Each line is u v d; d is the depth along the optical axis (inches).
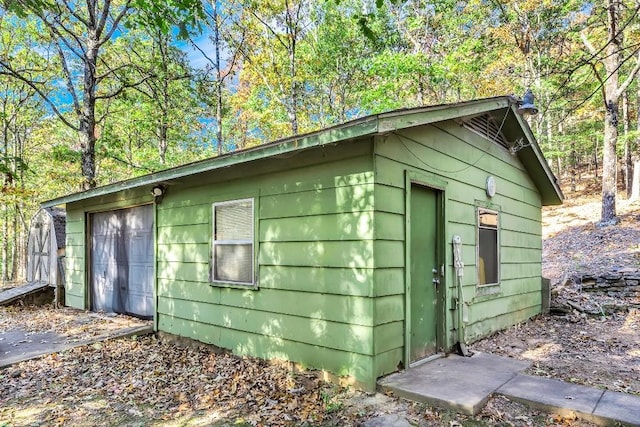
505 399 137.3
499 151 253.3
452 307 194.5
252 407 140.6
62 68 504.1
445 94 681.6
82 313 320.5
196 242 226.2
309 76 663.1
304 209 170.6
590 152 955.3
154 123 598.5
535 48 592.4
